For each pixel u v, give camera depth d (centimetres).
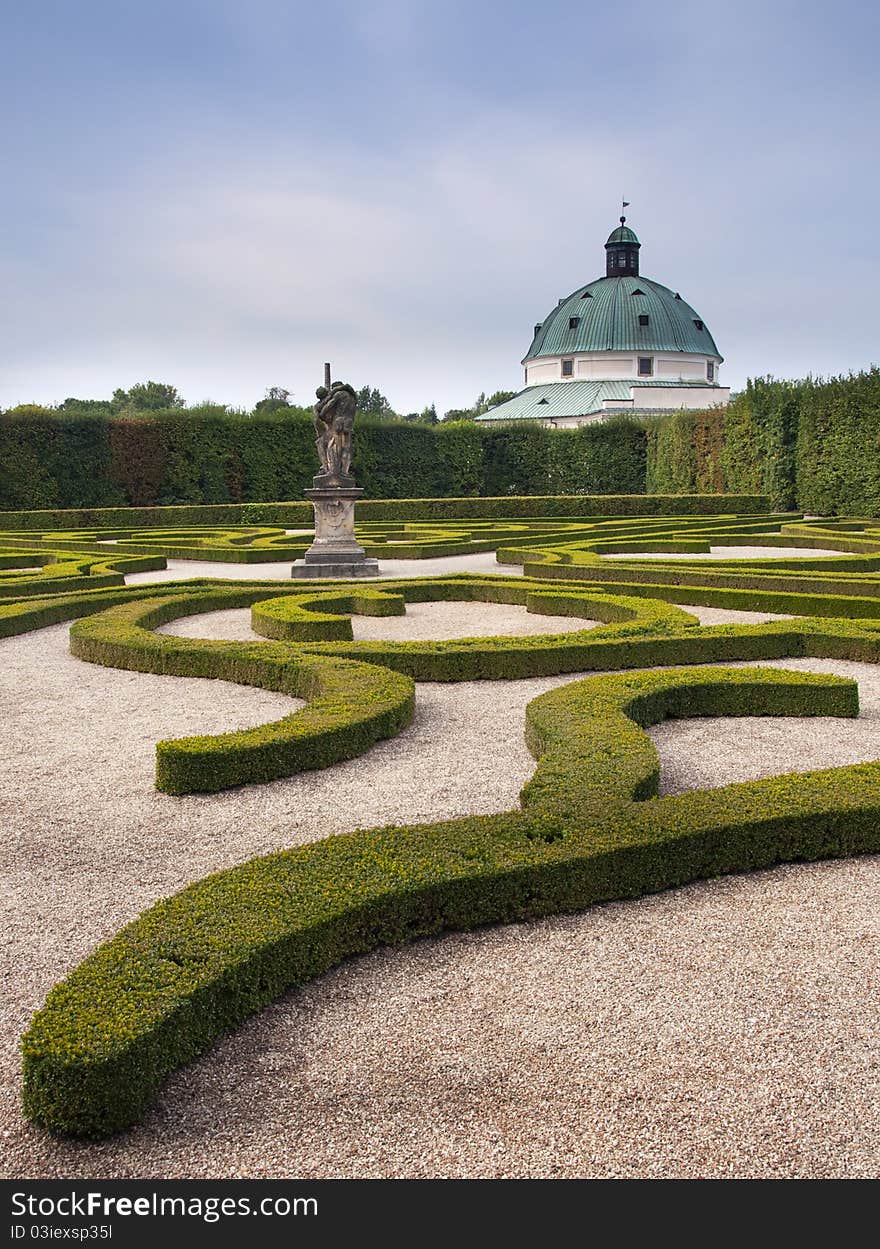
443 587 1852
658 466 5806
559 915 584
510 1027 470
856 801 667
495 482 6012
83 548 2841
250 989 477
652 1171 382
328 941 518
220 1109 418
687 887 621
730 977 512
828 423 4222
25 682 1186
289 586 1875
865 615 1564
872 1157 388
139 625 1440
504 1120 408
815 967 522
